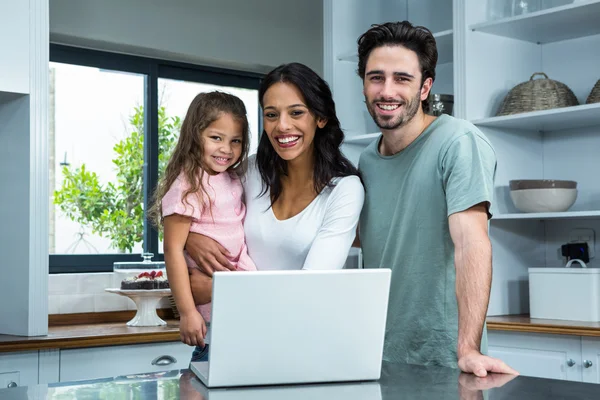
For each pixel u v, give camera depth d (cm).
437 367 163
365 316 141
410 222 191
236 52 421
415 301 192
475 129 183
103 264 386
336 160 192
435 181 186
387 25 186
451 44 357
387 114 185
